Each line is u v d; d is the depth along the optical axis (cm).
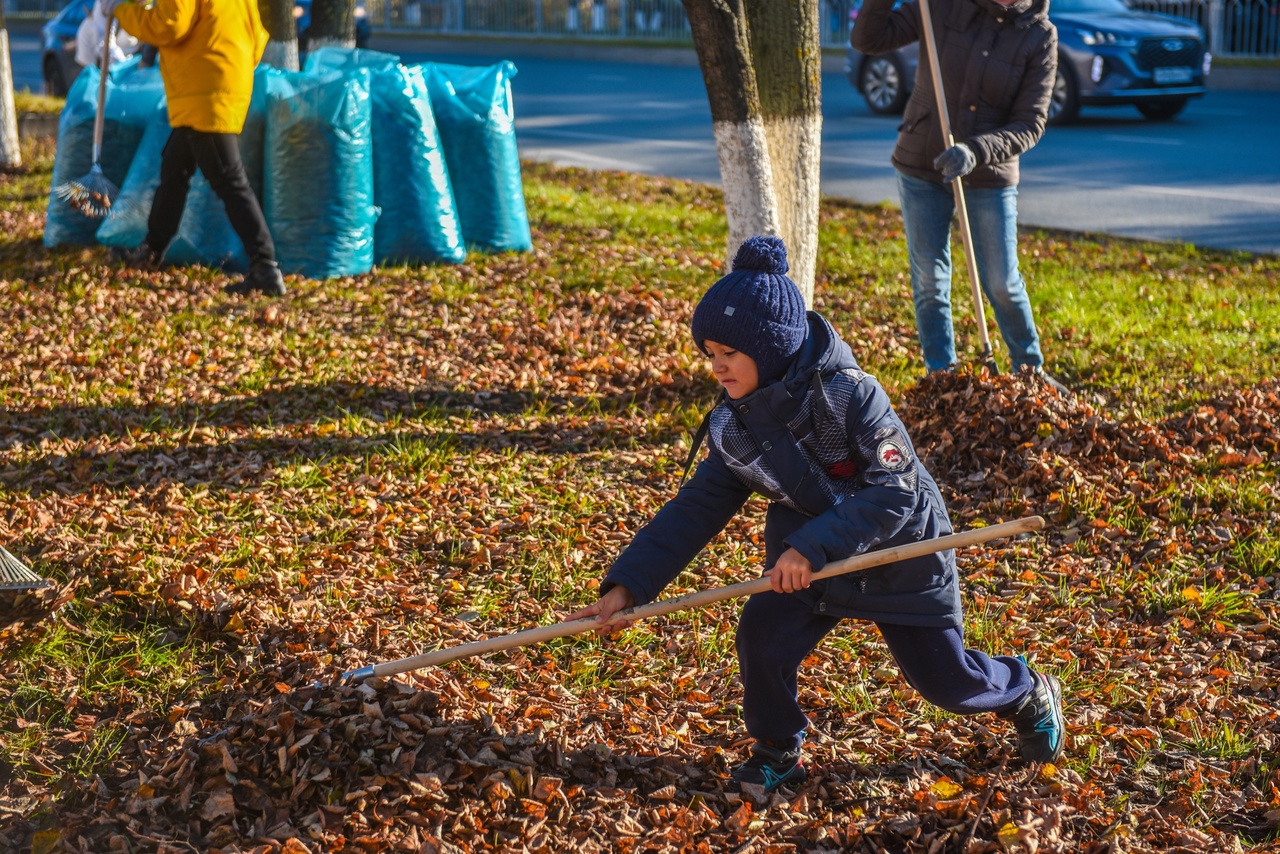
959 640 304
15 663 371
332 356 679
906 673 309
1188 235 1034
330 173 818
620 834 303
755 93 622
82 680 366
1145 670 387
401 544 468
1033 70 578
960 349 718
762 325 277
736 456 294
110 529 464
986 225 597
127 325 719
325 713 327
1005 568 458
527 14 3256
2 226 951
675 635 409
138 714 347
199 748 319
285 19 952
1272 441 552
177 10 721
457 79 908
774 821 310
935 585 296
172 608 400
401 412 605
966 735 355
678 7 2995
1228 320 768
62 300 761
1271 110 1723
